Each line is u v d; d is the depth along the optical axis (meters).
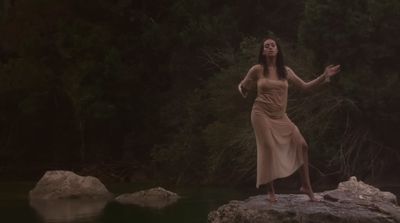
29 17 36.06
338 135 24.98
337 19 24.44
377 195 11.20
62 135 36.75
